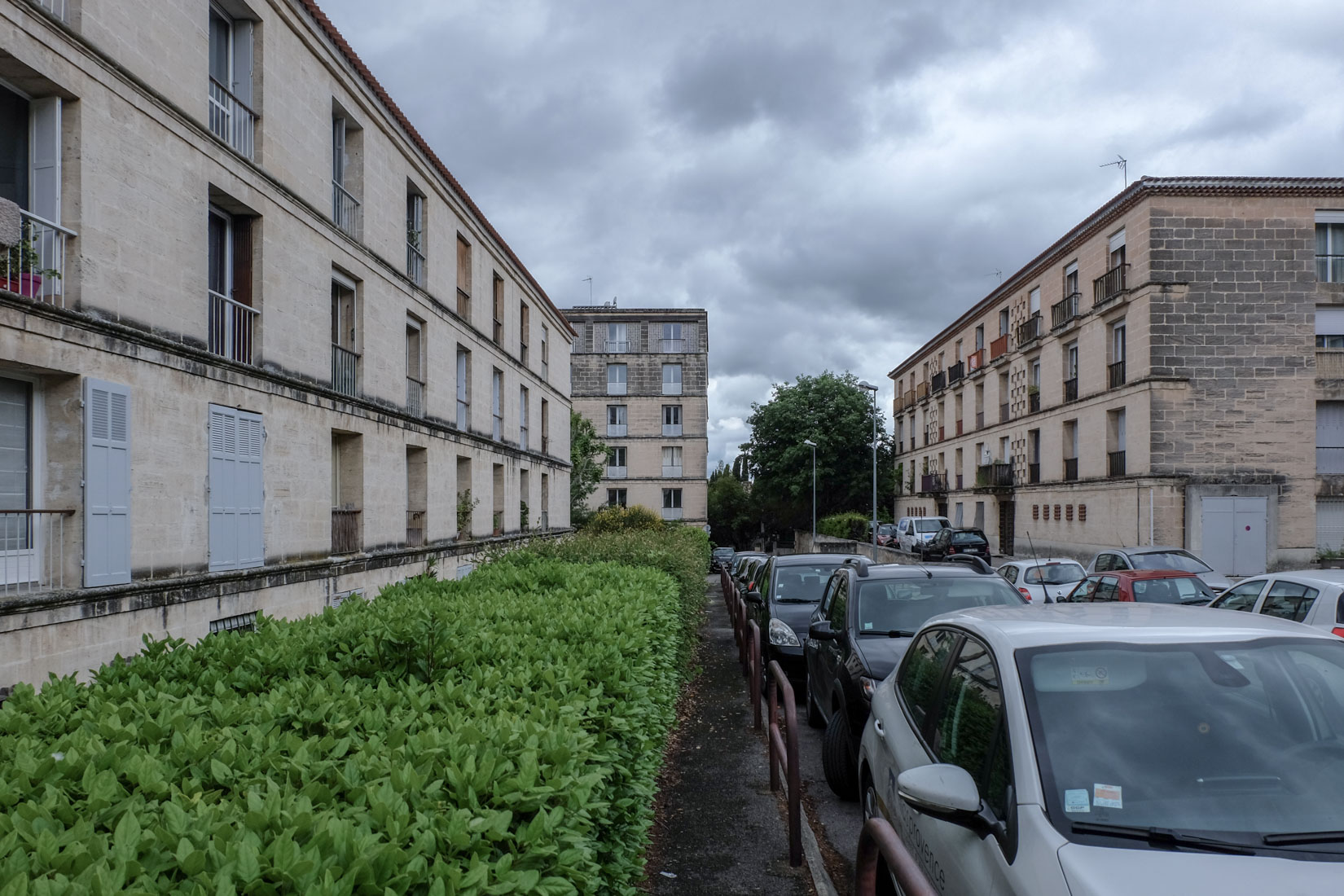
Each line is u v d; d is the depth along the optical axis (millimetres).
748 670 11062
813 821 5969
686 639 11016
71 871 1998
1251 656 3297
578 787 2727
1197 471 26062
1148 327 26234
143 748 3039
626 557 13383
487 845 2271
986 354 41375
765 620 11266
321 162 14305
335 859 2031
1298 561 25750
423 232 19562
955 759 3463
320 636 5133
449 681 3779
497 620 5969
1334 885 2406
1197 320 26188
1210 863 2514
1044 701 3141
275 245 12719
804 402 60938
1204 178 25859
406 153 17984
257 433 12125
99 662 8938
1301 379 26062
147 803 2492
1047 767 2898
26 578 8680
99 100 9117
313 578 13570
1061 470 32531
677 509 53062
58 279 8711
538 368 31234
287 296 13047
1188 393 26141
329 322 14445
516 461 27641
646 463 53156
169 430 10203
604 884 3479
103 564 9000
